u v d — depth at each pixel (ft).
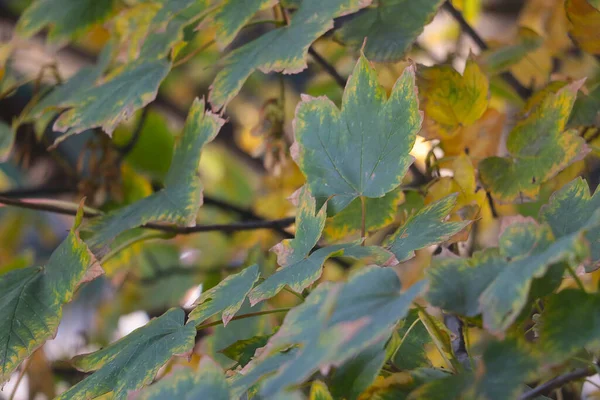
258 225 4.82
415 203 4.67
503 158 4.39
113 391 3.97
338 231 4.45
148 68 4.59
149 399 3.69
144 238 4.73
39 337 4.23
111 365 4.03
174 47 4.59
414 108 4.01
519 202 4.34
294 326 3.63
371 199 4.44
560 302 3.64
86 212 4.75
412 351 4.03
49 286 4.30
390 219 4.42
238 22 4.43
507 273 3.59
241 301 3.92
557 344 3.60
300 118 4.14
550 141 4.32
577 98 4.57
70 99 4.75
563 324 3.61
